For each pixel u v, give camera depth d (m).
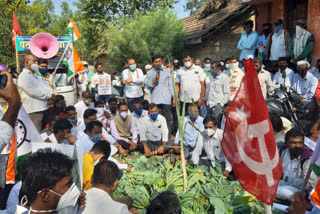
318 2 7.72
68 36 10.09
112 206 2.52
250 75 2.35
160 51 13.16
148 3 21.31
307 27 8.16
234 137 2.50
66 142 4.38
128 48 13.56
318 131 4.43
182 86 7.44
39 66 6.71
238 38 12.51
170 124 7.63
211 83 7.16
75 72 8.10
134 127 6.47
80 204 2.37
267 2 10.15
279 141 4.31
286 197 3.51
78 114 6.64
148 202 3.59
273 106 5.62
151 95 7.67
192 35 13.68
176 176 3.96
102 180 2.66
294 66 7.84
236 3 13.41
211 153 4.90
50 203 1.79
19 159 3.11
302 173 3.58
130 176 4.14
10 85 1.94
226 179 4.51
